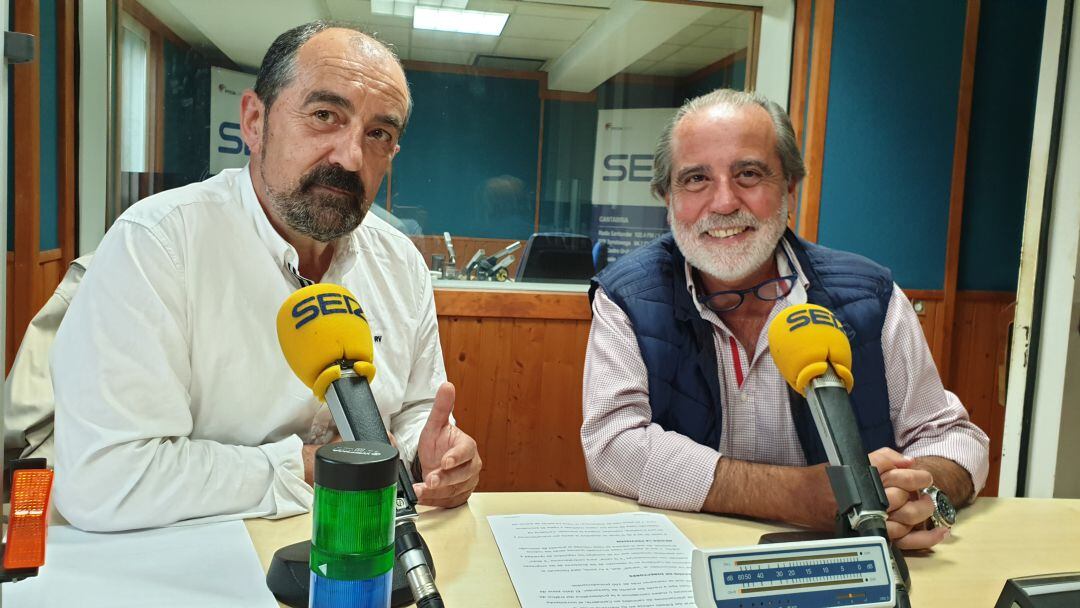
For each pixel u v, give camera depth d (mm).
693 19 3381
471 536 950
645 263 1437
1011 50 3168
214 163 3248
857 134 3068
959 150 3123
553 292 3162
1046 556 966
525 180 3756
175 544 880
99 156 2898
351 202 1180
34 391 1284
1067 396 1594
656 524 1021
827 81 3020
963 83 3100
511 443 3184
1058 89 1607
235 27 3207
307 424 1192
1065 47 1601
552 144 3764
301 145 1142
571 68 3680
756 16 3266
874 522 667
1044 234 1631
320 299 765
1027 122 3203
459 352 3111
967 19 3072
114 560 827
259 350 1159
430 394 1373
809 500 998
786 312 835
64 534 906
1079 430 1604
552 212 3787
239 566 822
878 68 3049
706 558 557
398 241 1397
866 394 1350
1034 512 1144
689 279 1403
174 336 1078
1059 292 1604
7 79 567
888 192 3113
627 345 1344
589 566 869
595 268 3572
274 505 988
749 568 560
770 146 1365
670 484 1106
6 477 671
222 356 1140
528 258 3482
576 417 3207
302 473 1014
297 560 771
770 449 1374
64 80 2648
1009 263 3277
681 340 1362
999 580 887
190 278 1117
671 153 1409
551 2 3473
